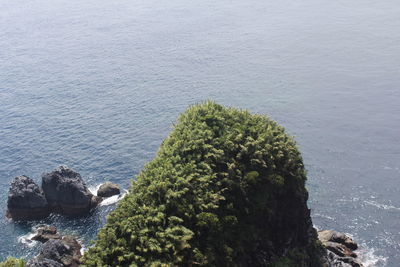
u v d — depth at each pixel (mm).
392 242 90812
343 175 112500
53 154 127312
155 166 71500
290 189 80312
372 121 137875
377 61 185125
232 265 65250
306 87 164375
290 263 77188
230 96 159625
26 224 100188
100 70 195500
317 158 120188
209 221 64250
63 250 86312
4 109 159375
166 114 148125
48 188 104188
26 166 122375
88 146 130625
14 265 65438
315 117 142125
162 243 58375
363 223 96500
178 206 63531
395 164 115688
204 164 70562
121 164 120875
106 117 148125
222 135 77750
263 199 74438
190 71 186500
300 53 199375
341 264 83750
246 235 71500
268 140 79562
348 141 127625
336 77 172125
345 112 144375
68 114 152250
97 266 55938
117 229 60438
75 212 102125
